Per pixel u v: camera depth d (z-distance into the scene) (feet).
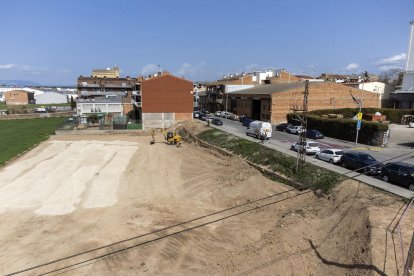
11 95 553.64
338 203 78.74
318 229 71.26
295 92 219.41
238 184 106.63
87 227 84.28
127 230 82.07
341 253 58.54
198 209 94.53
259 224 81.71
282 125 194.49
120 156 157.99
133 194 107.34
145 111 243.19
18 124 288.10
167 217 89.30
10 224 86.58
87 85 366.43
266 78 337.31
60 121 305.32
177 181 119.03
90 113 301.02
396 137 162.61
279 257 61.67
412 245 39.27
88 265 67.26
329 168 102.12
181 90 247.70
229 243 74.28
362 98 229.45
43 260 69.36
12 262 68.90
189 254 70.49
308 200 87.92
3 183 119.55
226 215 89.45
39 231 82.64
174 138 186.50
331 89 223.71
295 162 109.40
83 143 192.65
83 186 115.24
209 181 116.47
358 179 88.99
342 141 159.12
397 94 239.91
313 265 58.44
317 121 181.06
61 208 96.63
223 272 60.95
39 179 123.34
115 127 233.96
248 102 260.21
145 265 66.74
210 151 159.33
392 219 64.28
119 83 377.09
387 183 85.76
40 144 189.26
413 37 223.51
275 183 101.96
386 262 50.98
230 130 195.62
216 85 349.00
